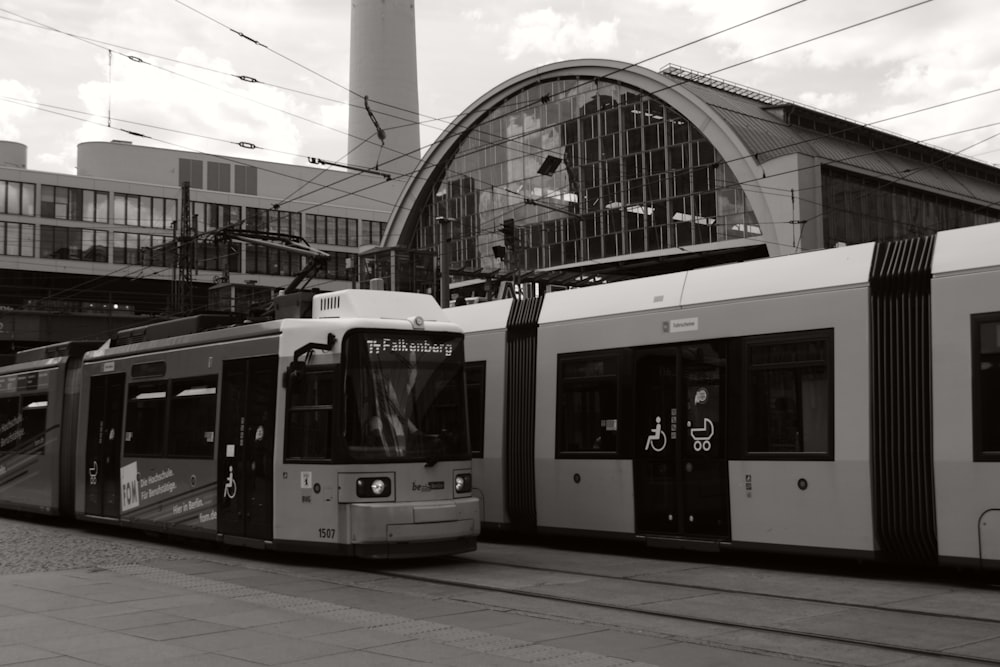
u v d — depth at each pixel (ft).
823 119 183.21
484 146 211.82
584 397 54.95
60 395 72.18
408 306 51.80
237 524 52.49
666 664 27.55
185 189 161.68
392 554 46.42
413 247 226.79
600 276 145.07
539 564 49.16
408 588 42.06
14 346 225.56
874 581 41.78
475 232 212.84
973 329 39.63
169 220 285.23
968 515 39.19
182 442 57.82
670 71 182.19
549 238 196.95
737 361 47.52
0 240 263.90
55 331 220.43
